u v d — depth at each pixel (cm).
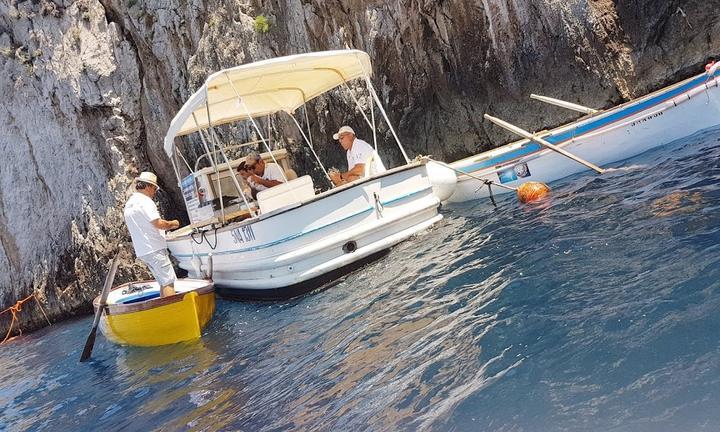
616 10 1192
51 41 1481
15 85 1474
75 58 1469
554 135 947
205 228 928
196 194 945
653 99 893
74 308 1390
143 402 538
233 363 571
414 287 606
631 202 646
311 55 769
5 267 1442
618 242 523
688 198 586
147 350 751
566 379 327
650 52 1179
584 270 484
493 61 1268
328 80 952
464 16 1266
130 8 1472
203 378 555
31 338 1230
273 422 397
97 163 1452
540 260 548
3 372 923
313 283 749
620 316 378
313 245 728
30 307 1401
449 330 455
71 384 695
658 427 265
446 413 331
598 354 342
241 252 809
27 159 1471
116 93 1465
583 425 283
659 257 455
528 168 965
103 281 1377
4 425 605
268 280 773
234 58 1434
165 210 1488
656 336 339
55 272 1412
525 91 1255
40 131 1468
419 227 816
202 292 753
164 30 1468
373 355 459
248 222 764
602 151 927
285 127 1420
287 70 810
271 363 532
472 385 355
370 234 767
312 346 538
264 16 1429
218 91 840
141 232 746
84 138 1458
